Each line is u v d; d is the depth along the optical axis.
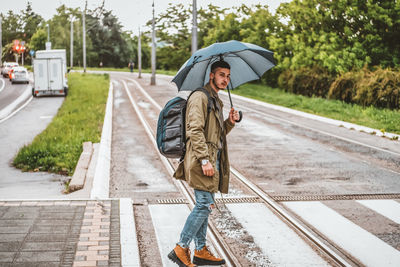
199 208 4.16
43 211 5.88
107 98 28.06
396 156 10.82
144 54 110.50
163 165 9.80
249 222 5.90
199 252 4.43
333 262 4.62
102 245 4.77
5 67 55.88
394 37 28.77
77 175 8.21
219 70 4.12
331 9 30.94
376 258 4.75
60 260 4.34
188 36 84.50
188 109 4.03
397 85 21.08
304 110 22.47
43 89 30.86
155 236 5.37
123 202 6.45
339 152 11.33
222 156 4.25
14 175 9.38
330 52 30.02
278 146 12.21
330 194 7.33
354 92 23.98
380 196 7.22
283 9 35.25
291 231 5.56
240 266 4.52
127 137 13.95
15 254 4.45
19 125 17.83
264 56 4.32
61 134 13.97
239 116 4.30
